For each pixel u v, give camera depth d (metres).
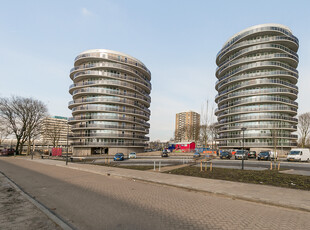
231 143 54.31
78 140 54.59
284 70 52.53
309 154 30.70
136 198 8.01
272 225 5.27
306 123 59.31
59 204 7.11
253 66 52.81
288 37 52.50
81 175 15.06
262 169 17.80
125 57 58.78
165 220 5.53
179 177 13.09
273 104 51.28
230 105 57.00
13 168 19.88
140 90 62.78
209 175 13.84
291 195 8.19
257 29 53.94
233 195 8.27
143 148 63.38
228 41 61.78
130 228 4.94
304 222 5.54
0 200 7.41
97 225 5.14
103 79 55.53
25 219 5.40
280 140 49.47
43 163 26.50
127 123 57.44
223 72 62.88
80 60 56.56
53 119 103.12
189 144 60.72
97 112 53.91
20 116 48.06
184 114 145.25
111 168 18.97
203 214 6.09
